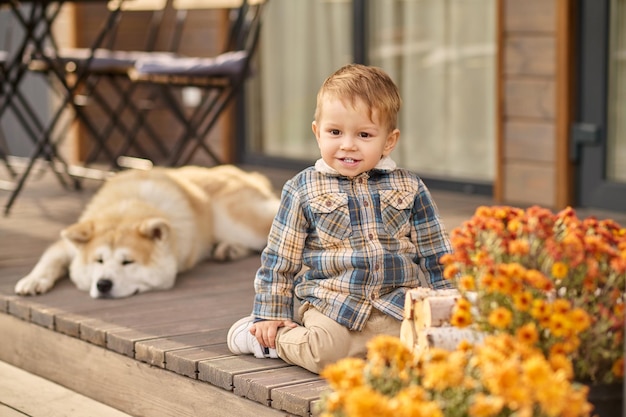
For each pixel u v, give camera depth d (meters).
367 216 3.09
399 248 3.12
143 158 7.75
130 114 8.98
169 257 4.41
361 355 3.07
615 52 5.92
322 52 7.81
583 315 2.36
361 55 7.45
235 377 3.07
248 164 8.38
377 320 3.09
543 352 2.46
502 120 6.43
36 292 4.27
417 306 2.74
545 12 6.08
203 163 8.64
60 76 6.41
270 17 8.16
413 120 7.28
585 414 2.27
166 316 3.88
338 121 3.03
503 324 2.36
